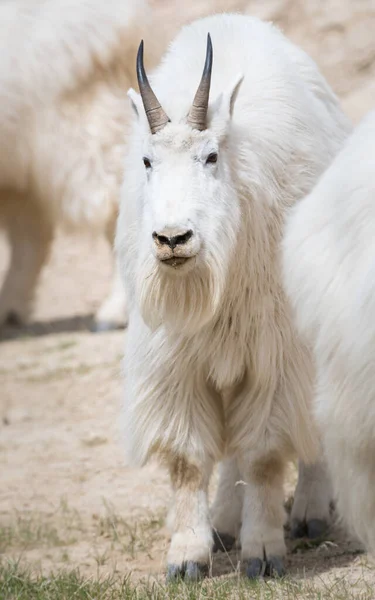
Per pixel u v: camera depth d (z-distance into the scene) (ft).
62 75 64.13
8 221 69.51
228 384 34.35
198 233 31.30
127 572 35.65
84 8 64.75
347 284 28.53
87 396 55.62
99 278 79.61
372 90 87.35
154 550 37.86
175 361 33.91
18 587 32.91
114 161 64.75
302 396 34.09
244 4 94.27
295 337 33.94
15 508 43.04
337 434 29.22
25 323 70.28
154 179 31.94
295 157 34.60
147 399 34.45
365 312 27.22
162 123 32.40
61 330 68.03
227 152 32.71
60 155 64.75
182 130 32.07
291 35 92.48
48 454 49.19
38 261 70.03
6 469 47.91
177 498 34.35
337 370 28.73
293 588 31.07
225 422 35.22
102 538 39.93
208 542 33.81
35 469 47.65
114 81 65.31
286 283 30.91
